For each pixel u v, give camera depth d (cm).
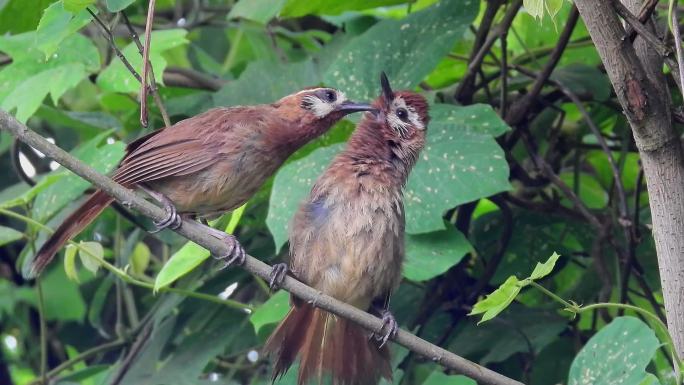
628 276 1077
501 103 1123
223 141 917
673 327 751
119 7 776
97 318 1300
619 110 1155
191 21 1358
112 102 1233
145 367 1107
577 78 1150
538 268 700
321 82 1106
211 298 1017
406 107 976
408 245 970
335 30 1398
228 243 849
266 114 955
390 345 977
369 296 939
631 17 752
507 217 1122
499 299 712
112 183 779
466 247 961
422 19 1074
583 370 805
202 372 1133
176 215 816
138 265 1270
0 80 1066
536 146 1155
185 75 1227
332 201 928
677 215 750
